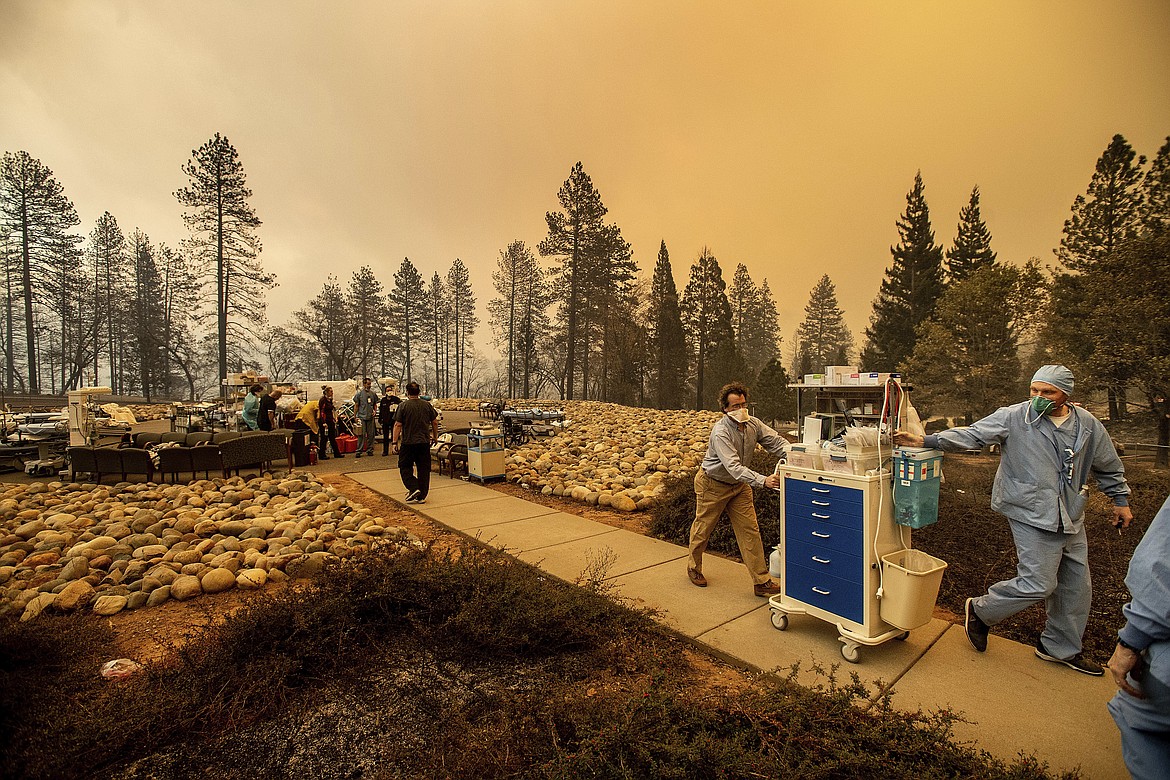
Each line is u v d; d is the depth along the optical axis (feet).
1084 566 10.43
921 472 10.56
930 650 11.41
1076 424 10.26
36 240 153.79
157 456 32.68
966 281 62.54
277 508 24.14
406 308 215.31
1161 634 5.20
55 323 179.52
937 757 7.36
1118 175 46.42
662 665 10.63
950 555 16.30
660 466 34.09
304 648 10.68
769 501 20.45
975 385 62.08
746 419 13.93
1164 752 5.30
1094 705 9.37
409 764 8.18
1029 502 10.39
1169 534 5.30
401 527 21.47
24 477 36.35
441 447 35.24
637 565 17.04
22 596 14.47
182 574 16.19
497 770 7.81
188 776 7.93
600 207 147.64
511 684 10.28
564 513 24.14
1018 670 10.58
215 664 10.17
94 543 18.52
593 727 8.04
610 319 151.64
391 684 10.33
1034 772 7.08
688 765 7.26
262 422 41.11
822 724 8.11
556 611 11.70
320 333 198.59
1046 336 45.01
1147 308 34.50
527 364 175.63
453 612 12.35
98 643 11.98
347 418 52.70
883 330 118.42
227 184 139.95
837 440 12.04
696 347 159.33
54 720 8.36
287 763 8.22
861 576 10.87
